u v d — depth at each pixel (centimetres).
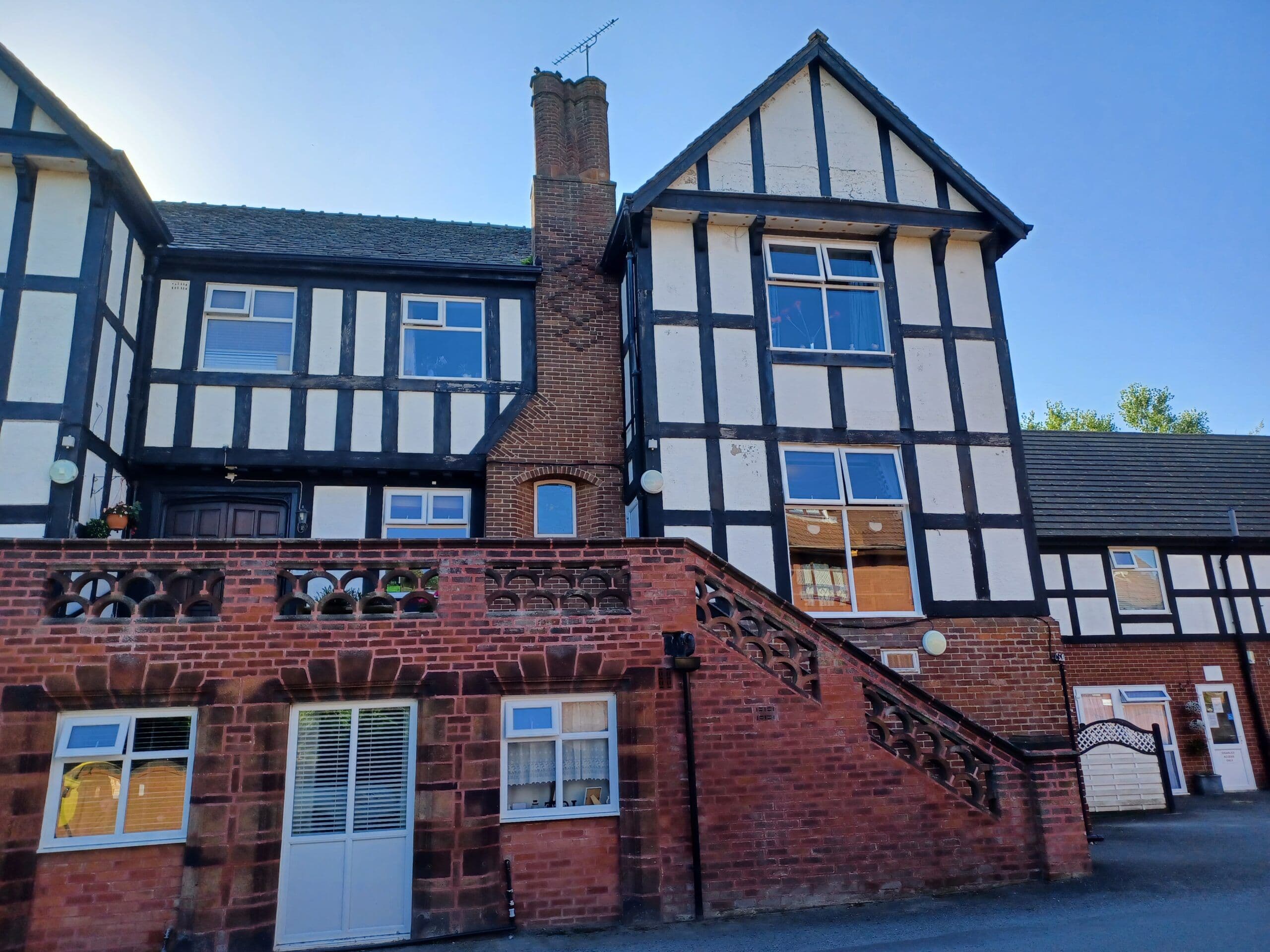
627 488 1180
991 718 1051
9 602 682
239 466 1100
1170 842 989
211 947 647
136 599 1011
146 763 689
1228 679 1602
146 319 1120
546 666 749
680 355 1101
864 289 1180
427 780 708
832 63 1207
